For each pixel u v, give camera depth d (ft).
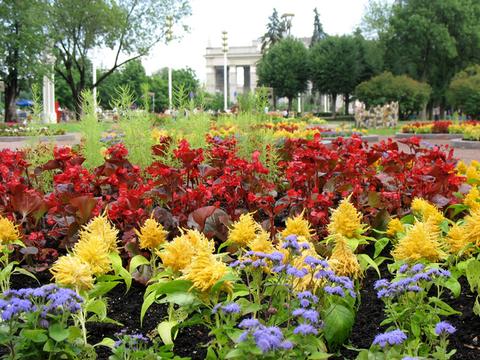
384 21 187.11
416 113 162.50
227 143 29.14
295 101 231.71
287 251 9.96
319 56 191.01
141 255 12.78
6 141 76.18
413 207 15.01
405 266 10.00
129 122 24.80
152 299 9.81
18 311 7.41
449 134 79.97
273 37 266.57
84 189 17.13
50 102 138.10
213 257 9.05
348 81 187.42
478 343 10.07
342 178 18.69
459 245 11.48
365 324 10.93
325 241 13.19
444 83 181.78
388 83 152.87
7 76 118.01
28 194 14.65
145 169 21.29
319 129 70.85
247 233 11.81
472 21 173.06
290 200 16.53
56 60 121.19
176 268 10.29
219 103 205.87
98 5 112.68
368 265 13.14
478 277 10.94
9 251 12.78
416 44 176.86
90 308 9.45
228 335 7.91
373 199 15.78
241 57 339.98
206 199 16.34
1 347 9.67
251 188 17.94
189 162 18.40
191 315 11.11
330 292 8.57
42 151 24.27
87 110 26.25
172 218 14.84
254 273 9.42
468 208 16.29
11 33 109.81
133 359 8.36
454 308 11.62
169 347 8.98
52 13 111.45
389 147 24.14
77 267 9.06
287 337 7.79
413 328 9.00
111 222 15.28
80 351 8.11
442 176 17.44
